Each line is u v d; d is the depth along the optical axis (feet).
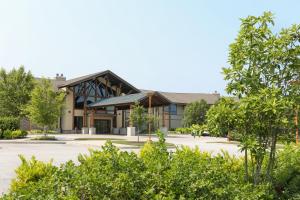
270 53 17.53
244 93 17.98
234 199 13.24
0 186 31.89
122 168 12.69
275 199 16.69
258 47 17.87
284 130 17.87
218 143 105.60
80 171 12.72
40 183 12.46
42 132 157.48
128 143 96.84
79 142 100.22
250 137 17.04
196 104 184.65
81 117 174.70
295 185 17.83
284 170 18.90
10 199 11.62
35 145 91.45
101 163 13.28
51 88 115.55
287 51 17.52
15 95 162.71
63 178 12.04
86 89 172.65
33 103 113.09
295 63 17.44
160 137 16.40
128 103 137.80
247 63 18.19
